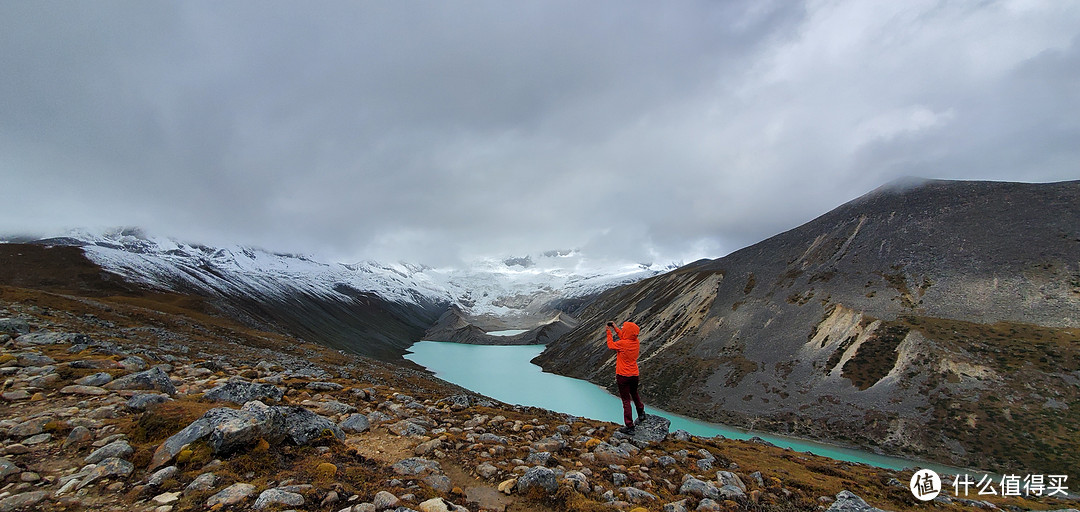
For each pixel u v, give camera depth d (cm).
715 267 16762
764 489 1238
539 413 2017
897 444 6725
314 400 1583
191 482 739
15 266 12850
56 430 902
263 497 700
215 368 2039
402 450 1152
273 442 962
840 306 10419
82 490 689
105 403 1112
